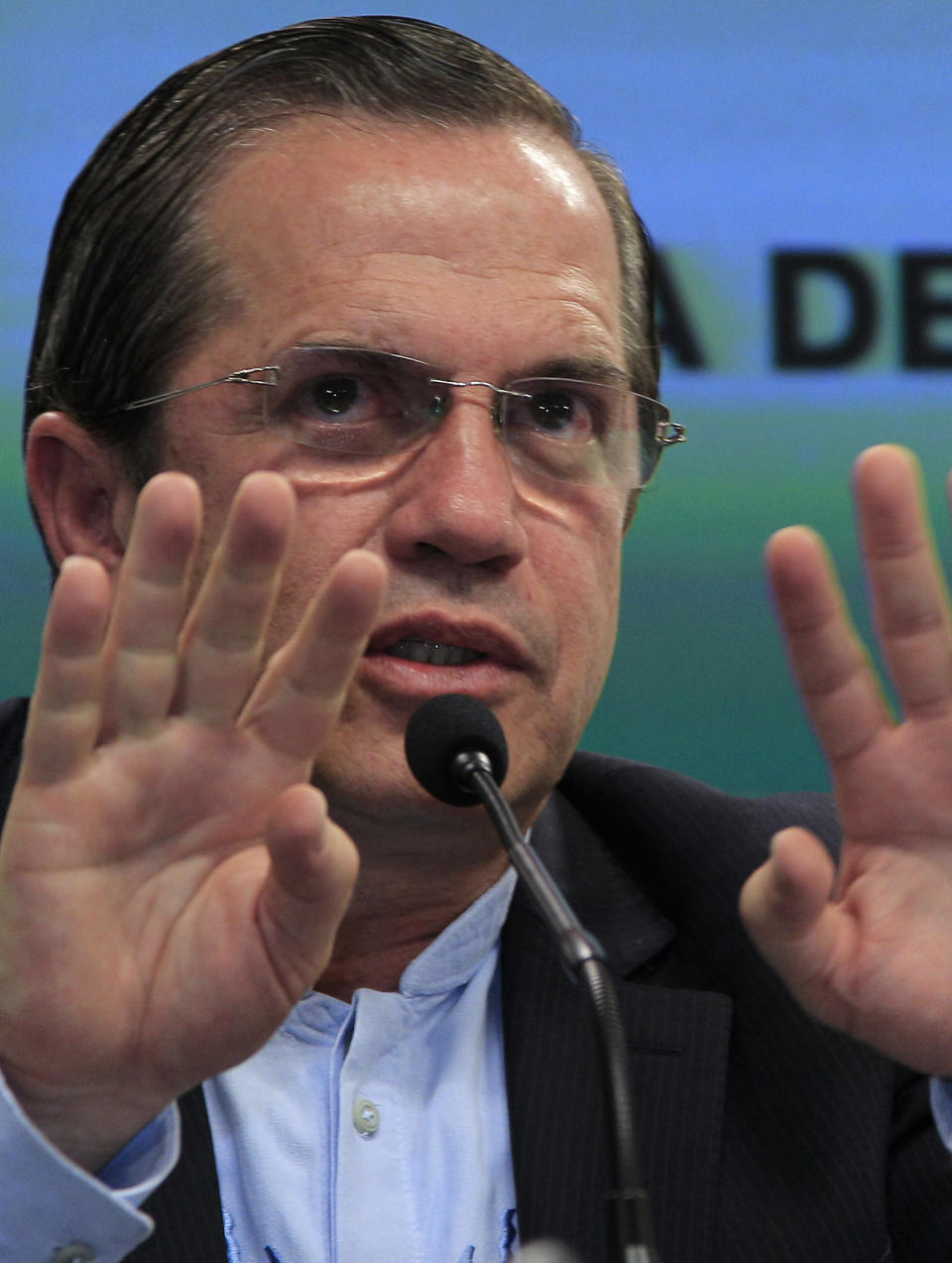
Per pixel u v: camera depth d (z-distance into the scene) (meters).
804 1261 5.98
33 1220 4.50
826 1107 6.34
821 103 10.91
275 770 4.67
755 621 10.76
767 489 10.78
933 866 4.92
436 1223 5.97
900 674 4.95
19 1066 4.45
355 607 4.58
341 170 6.16
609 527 6.45
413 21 6.66
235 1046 4.52
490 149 6.36
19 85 10.38
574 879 7.12
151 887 4.57
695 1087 6.28
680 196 10.83
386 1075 6.21
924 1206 6.29
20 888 4.45
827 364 10.86
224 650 4.58
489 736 5.23
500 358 6.09
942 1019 4.79
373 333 5.98
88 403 6.50
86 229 6.65
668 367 10.77
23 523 10.29
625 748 10.67
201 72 6.55
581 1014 6.41
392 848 6.09
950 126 10.98
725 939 6.84
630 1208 3.87
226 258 6.17
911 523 4.88
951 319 10.95
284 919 4.45
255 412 6.05
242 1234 5.85
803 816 7.53
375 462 5.96
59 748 4.46
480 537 5.80
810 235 10.88
